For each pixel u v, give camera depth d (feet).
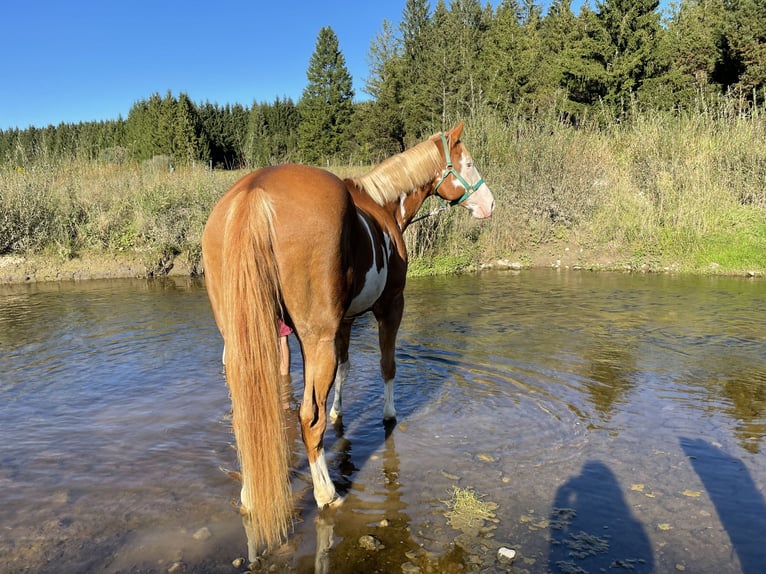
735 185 41.86
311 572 8.04
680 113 51.31
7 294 30.60
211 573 7.98
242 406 7.71
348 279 9.13
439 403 14.58
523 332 21.85
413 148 14.03
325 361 8.95
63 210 40.24
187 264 38.93
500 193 42.98
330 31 126.82
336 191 8.82
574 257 40.57
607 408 14.19
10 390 15.35
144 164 53.67
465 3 140.15
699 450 11.92
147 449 11.89
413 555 8.41
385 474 10.93
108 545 8.60
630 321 23.53
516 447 12.05
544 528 9.11
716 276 34.73
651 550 8.57
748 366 17.47
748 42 69.97
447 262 38.45
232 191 8.80
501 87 85.87
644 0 71.41
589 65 72.79
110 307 26.68
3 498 9.90
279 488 7.89
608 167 45.70
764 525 9.27
